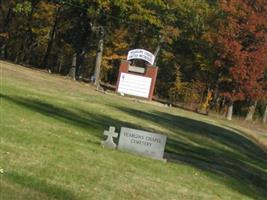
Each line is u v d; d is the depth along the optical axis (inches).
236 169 824.9
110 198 427.5
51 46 2768.2
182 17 2701.8
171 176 580.1
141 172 555.8
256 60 2399.1
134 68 1894.7
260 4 2431.1
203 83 2746.1
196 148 986.1
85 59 2957.7
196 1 2679.6
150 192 479.8
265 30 2420.0
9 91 1089.4
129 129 657.6
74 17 2554.1
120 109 1304.1
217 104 2751.0
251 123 2652.6
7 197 369.7
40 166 470.0
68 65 2938.0
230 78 2472.9
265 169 999.0
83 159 545.3
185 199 490.6
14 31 2832.2
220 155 983.6
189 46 2819.9
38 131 666.8
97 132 832.9
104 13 2332.7
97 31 2348.7
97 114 1096.8
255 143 1546.5
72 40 2628.0
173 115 1529.3
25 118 766.5
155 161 641.0
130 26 2583.7
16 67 1969.7
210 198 524.4
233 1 2421.3
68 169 485.4
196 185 571.2
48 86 1510.8
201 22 2691.9
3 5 2839.6
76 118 952.9
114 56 2645.2
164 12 2529.5
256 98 2475.4
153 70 1889.8
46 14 2669.8
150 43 2842.0
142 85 1893.5
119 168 547.2
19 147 529.0
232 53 2393.0
